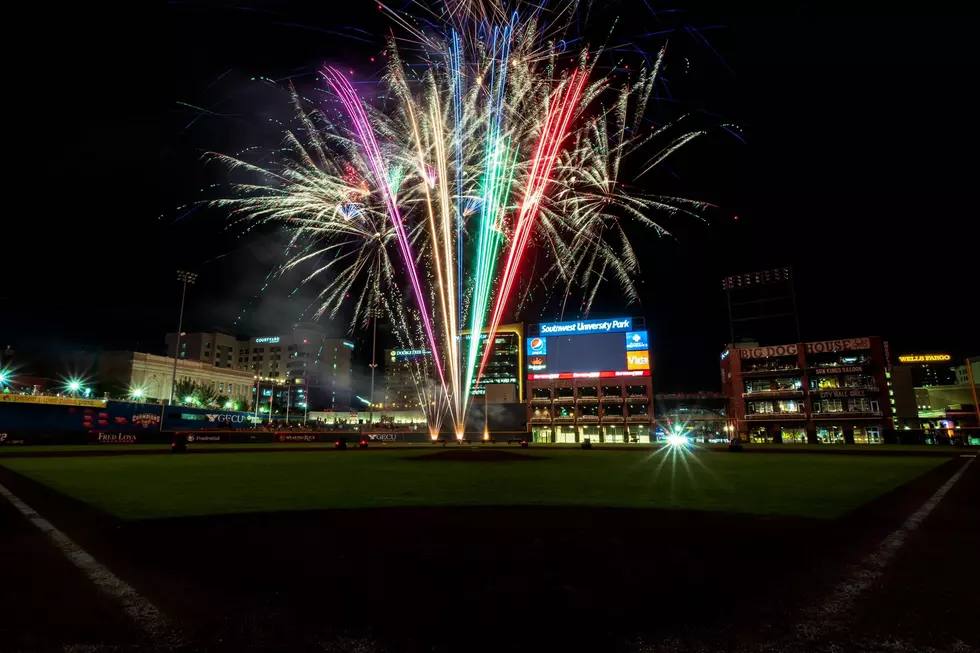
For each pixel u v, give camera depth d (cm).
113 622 398
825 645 348
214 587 486
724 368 8688
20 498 1163
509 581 498
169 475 1788
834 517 875
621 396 8656
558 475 1788
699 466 2294
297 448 4650
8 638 368
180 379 11356
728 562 570
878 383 7244
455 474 1828
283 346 16150
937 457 3139
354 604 435
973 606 425
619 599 442
